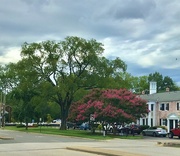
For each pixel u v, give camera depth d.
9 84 102.12
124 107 49.59
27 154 21.59
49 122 92.94
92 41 62.22
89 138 42.84
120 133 55.06
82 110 50.12
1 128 76.75
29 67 62.66
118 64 63.62
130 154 21.19
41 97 63.50
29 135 48.00
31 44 62.44
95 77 61.34
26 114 68.25
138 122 73.12
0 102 103.12
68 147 26.08
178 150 27.00
